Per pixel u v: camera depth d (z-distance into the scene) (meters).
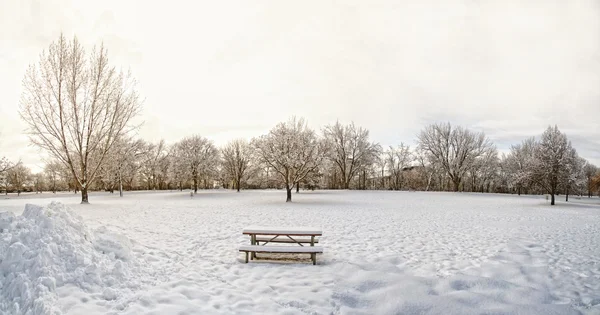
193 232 11.12
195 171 53.16
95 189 64.06
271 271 6.81
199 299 5.25
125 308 4.82
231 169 63.56
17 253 5.30
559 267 7.40
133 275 5.98
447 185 70.88
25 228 5.88
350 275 6.58
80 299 4.90
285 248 7.26
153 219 14.62
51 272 5.15
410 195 42.12
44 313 4.24
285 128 30.88
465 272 6.95
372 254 8.41
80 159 24.94
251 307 5.00
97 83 24.36
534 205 29.50
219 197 37.38
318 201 29.88
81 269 5.48
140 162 57.94
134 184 70.12
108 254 6.39
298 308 5.03
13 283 4.85
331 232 11.82
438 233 11.86
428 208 23.36
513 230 12.92
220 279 6.27
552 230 13.12
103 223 12.78
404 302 5.13
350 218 16.27
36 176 76.38
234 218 15.55
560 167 31.03
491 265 7.46
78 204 24.34
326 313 4.88
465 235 11.48
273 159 30.17
